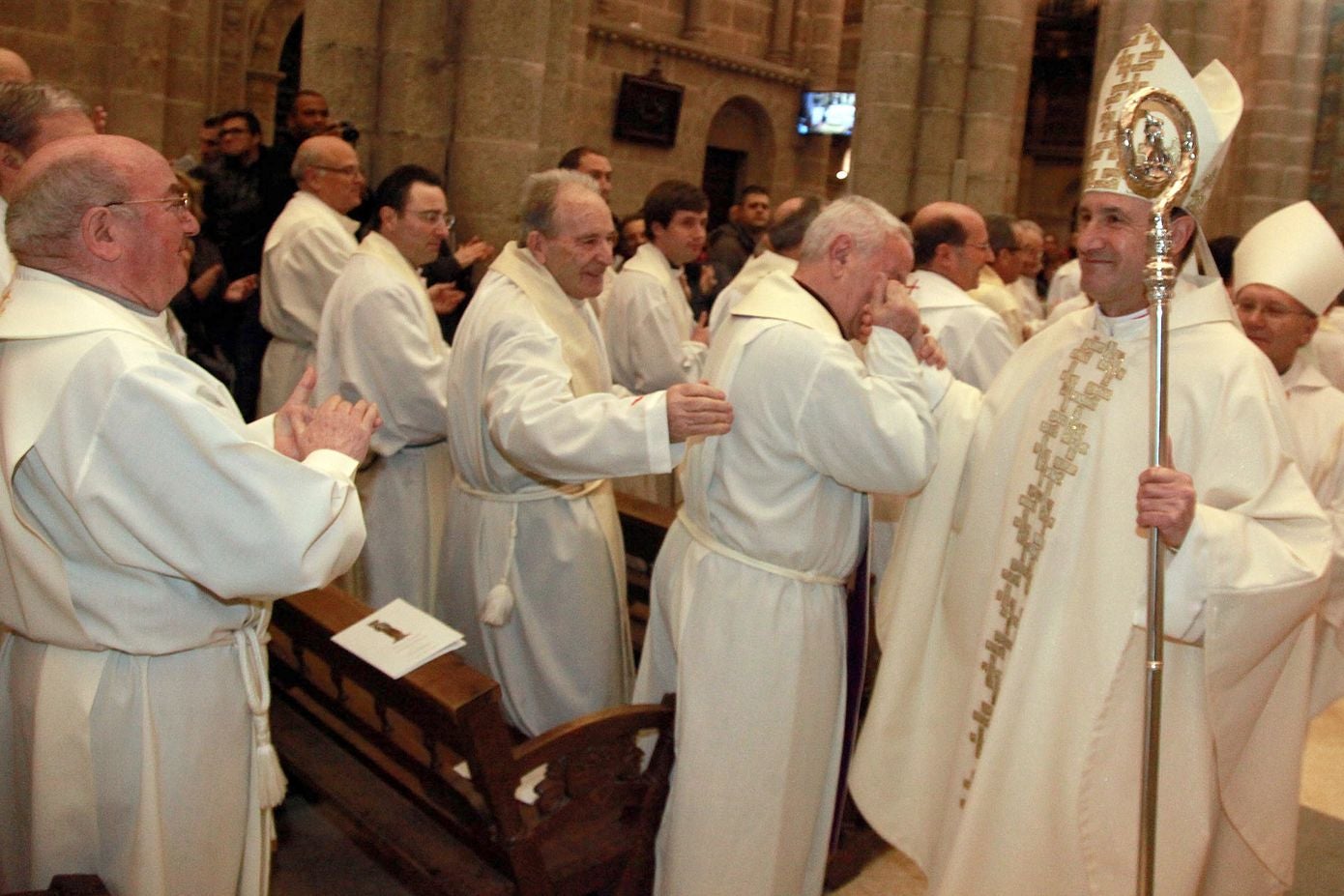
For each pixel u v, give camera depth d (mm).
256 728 2031
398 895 3102
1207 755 2312
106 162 1850
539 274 3137
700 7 13773
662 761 2713
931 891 2650
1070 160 16938
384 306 3600
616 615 3303
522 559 3221
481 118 5453
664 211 5016
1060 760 2352
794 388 2465
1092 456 2396
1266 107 11938
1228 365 2283
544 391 2764
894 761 2781
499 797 2432
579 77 12070
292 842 3322
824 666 2641
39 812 1878
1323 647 2926
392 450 3672
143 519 1761
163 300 1945
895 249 2600
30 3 8422
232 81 10820
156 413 1750
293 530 1773
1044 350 2631
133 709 1883
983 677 2539
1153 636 2055
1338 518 2920
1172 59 2250
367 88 5480
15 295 1848
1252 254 3043
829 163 15711
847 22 16156
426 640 2525
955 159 8102
